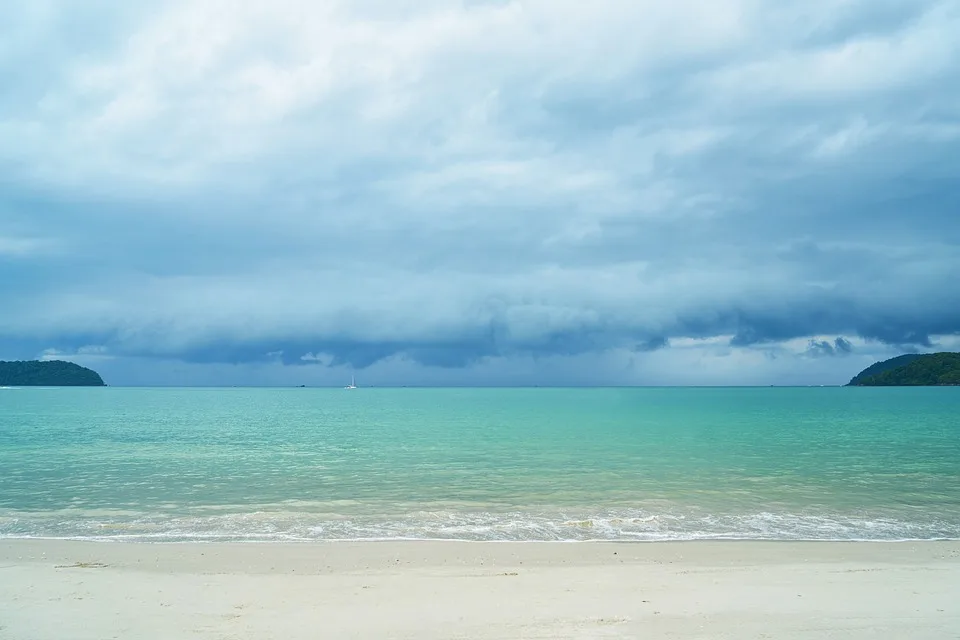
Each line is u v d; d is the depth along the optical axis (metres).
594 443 45.53
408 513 20.36
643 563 14.04
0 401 144.88
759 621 9.59
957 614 10.02
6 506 21.59
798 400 157.88
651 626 9.34
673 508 21.16
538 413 96.56
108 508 21.19
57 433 55.47
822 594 11.20
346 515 20.05
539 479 27.78
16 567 13.52
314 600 10.88
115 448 42.12
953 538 17.22
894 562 14.16
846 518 19.64
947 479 27.66
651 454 37.84
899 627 9.35
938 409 101.31
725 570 13.23
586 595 11.12
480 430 59.78
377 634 9.04
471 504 21.94
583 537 17.11
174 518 19.56
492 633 9.05
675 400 170.75
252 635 9.05
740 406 120.94
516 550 15.41
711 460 34.72
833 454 37.72
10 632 9.20
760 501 22.44
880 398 163.00
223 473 29.88
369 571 13.23
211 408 115.69
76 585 11.94
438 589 11.59
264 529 18.06
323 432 57.00
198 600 10.90
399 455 37.94
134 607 10.48
